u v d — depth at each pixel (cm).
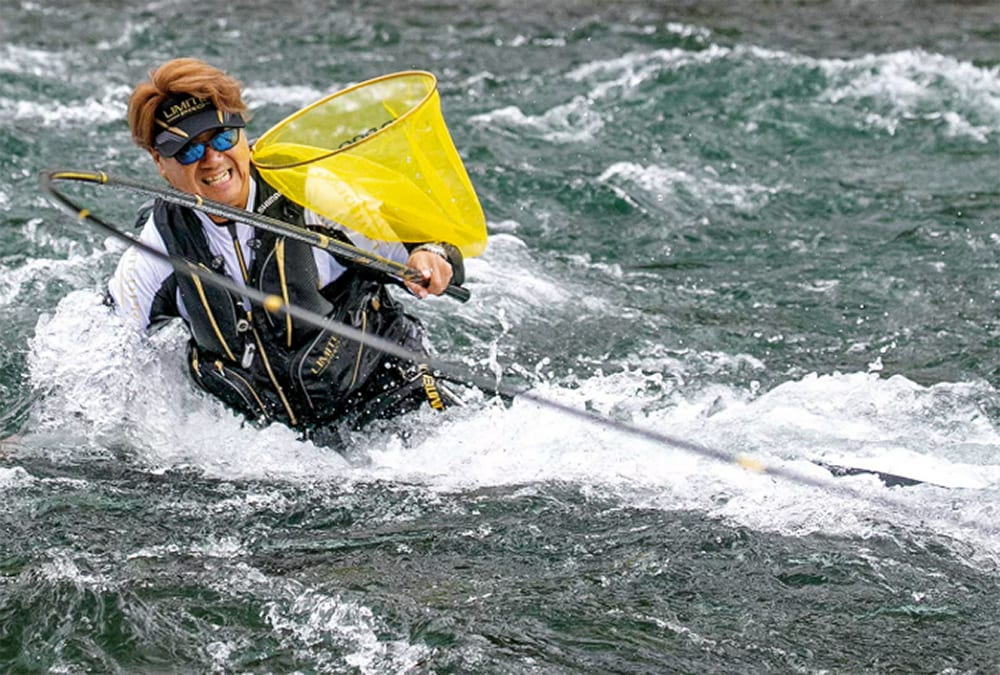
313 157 1897
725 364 2456
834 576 1772
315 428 2047
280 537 1875
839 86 3991
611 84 4084
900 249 2986
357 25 4709
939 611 1706
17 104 3788
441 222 1928
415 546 1852
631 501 1958
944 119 3769
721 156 3541
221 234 1878
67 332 2145
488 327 2578
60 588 1744
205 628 1677
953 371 2427
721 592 1747
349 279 1966
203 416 2081
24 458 2044
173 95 1781
